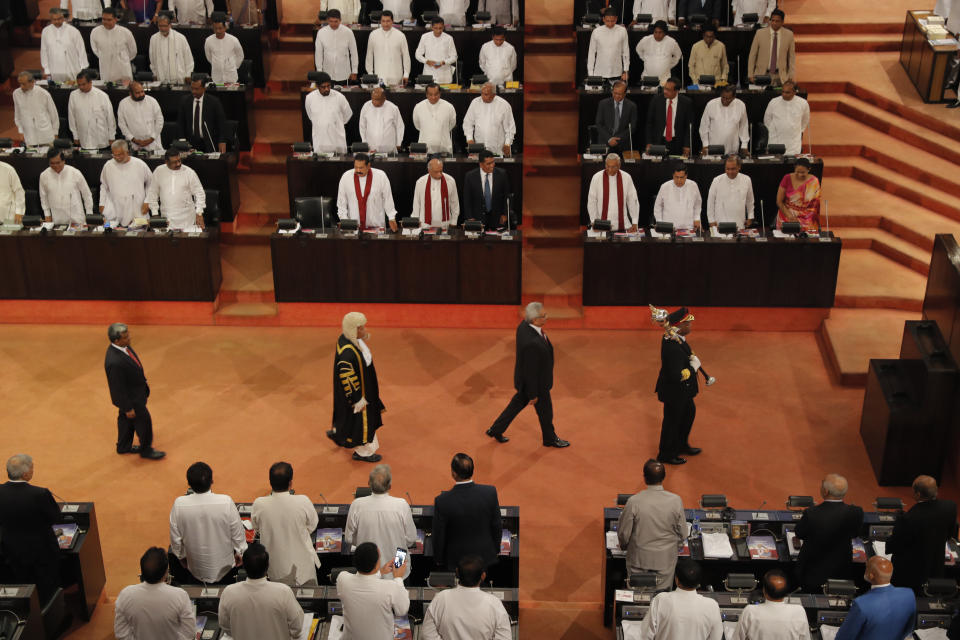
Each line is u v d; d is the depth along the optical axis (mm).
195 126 13477
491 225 12469
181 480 10109
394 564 6992
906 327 10578
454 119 13422
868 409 10461
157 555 6512
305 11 16500
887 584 6555
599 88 13984
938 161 14086
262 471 10188
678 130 13352
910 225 13219
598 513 9727
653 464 7508
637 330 12469
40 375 11625
